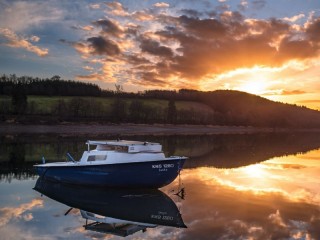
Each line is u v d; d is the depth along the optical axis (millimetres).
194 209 14695
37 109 114125
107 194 18031
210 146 52500
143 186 18578
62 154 34969
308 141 76688
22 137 66125
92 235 11234
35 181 20984
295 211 14305
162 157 19016
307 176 24109
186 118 146750
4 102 111438
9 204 15297
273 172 25953
